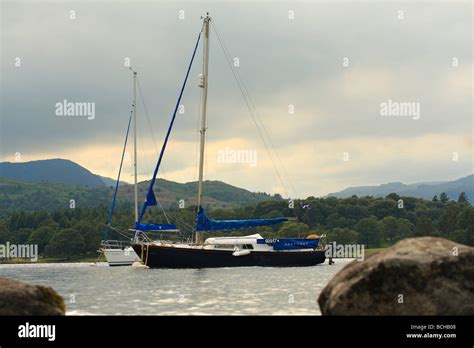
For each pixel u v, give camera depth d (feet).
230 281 147.02
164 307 89.25
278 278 158.51
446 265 59.72
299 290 117.91
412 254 61.00
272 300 97.81
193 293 112.47
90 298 105.50
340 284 62.69
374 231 583.58
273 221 224.53
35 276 230.48
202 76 225.35
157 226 230.07
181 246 211.61
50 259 553.23
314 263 235.61
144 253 209.87
